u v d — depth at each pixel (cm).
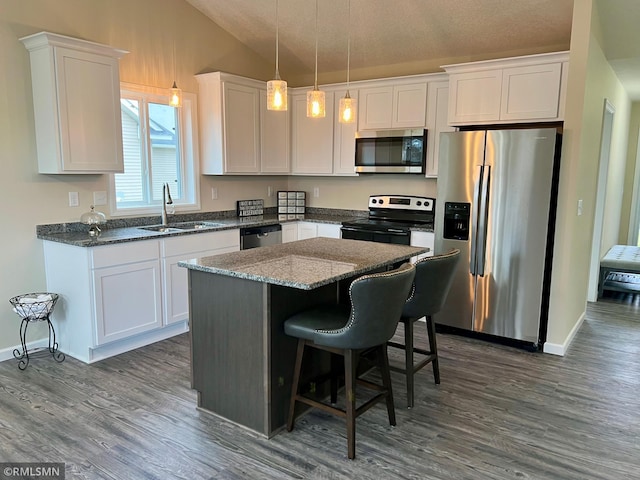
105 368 332
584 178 377
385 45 471
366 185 538
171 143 462
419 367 289
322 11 438
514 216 367
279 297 246
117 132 369
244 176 534
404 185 511
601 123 425
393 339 401
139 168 435
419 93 456
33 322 360
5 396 289
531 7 377
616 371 338
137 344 373
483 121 401
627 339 405
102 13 387
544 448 241
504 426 262
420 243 431
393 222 477
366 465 225
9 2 330
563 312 363
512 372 334
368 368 326
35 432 250
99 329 337
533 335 371
